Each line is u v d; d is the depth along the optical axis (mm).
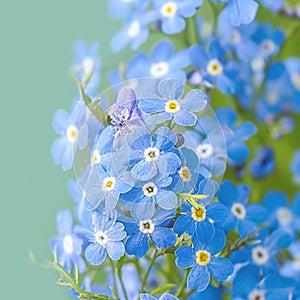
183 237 177
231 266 179
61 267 182
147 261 198
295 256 225
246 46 219
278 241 198
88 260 178
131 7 213
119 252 175
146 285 191
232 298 193
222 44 210
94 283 192
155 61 200
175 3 197
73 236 187
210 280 184
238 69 213
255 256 196
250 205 194
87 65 212
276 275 195
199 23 213
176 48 212
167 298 178
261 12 226
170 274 194
